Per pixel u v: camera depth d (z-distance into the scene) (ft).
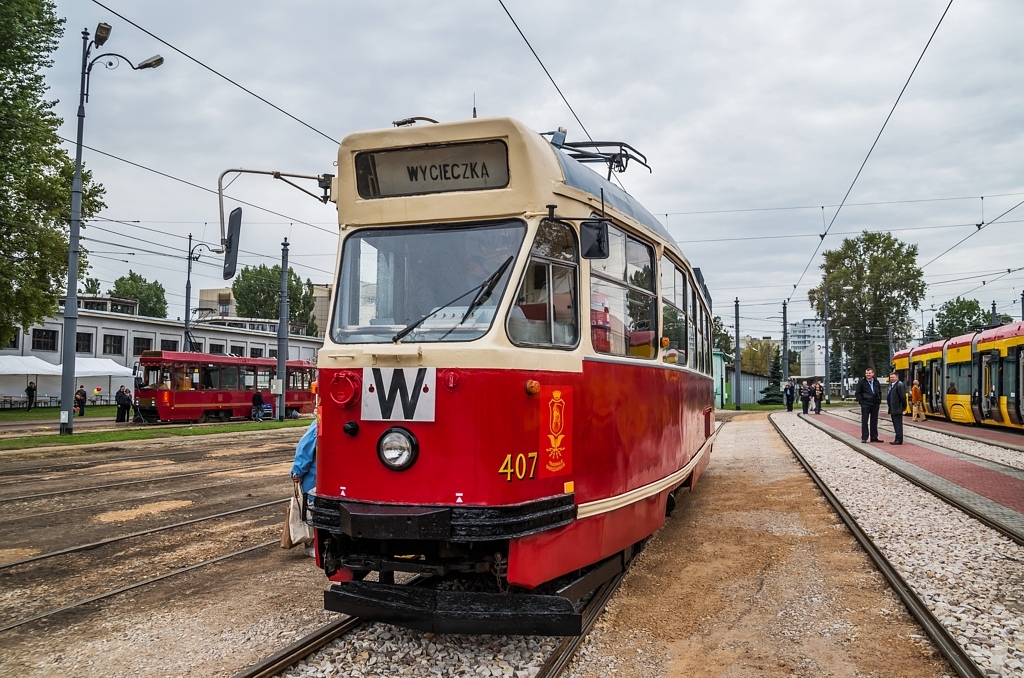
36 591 21.72
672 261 25.12
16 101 74.33
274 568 23.62
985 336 74.38
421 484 15.39
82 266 87.45
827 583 20.86
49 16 77.87
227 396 110.52
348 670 15.24
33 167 77.71
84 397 116.47
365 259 17.24
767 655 16.05
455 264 16.52
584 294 17.67
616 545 18.74
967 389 78.38
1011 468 41.55
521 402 15.67
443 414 15.38
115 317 150.71
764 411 142.20
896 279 203.92
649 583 21.40
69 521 31.58
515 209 16.38
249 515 32.53
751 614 18.60
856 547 24.68
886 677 14.75
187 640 17.40
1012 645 15.78
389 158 17.40
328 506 16.24
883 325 207.41
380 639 16.78
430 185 17.16
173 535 28.66
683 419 25.72
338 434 16.30
